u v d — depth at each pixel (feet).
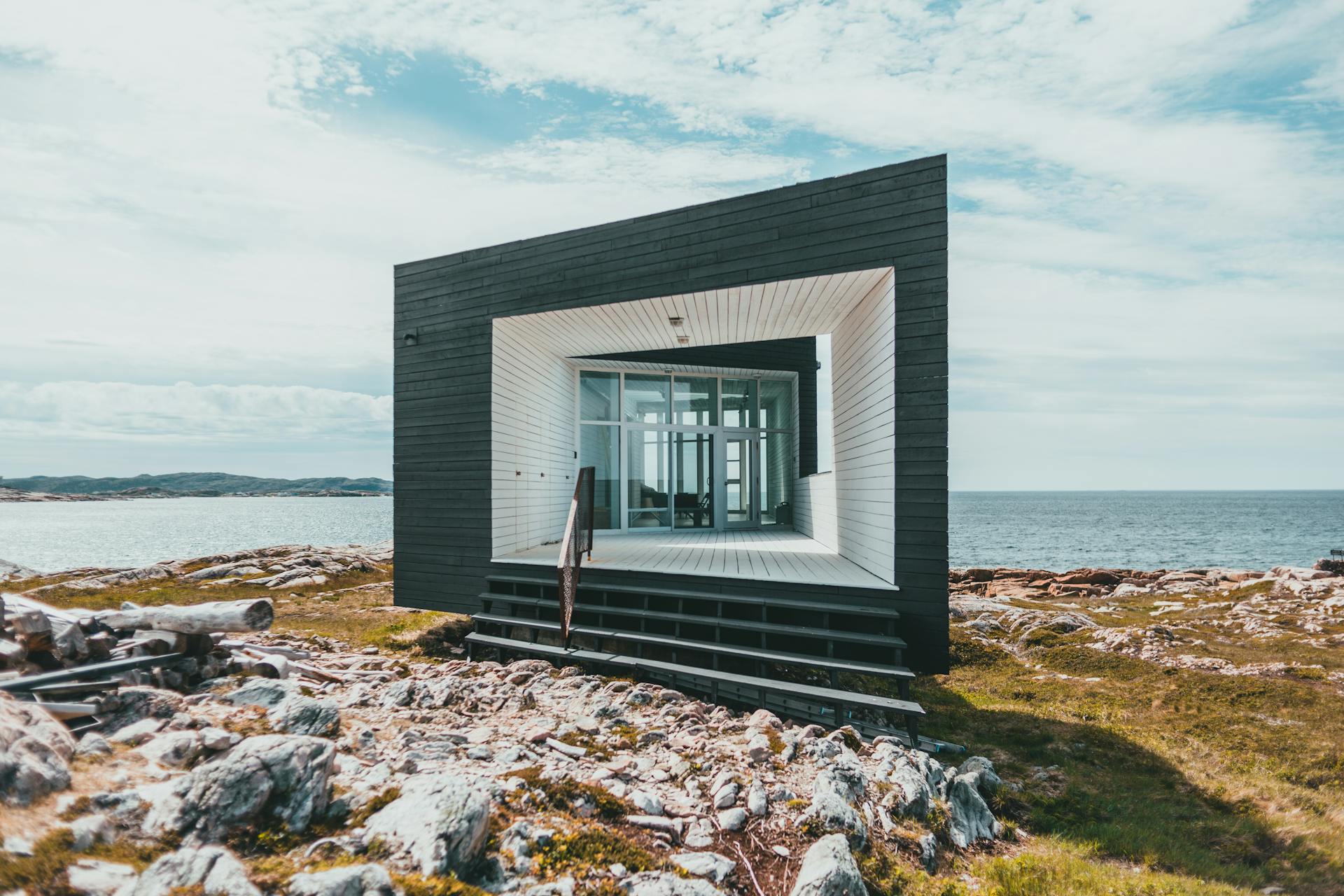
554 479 34.35
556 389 34.76
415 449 27.50
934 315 18.90
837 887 8.13
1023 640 31.07
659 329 28.14
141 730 8.98
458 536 26.45
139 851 6.01
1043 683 23.90
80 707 9.20
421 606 27.07
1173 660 26.23
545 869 7.49
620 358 38.04
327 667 17.10
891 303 19.67
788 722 17.90
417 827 7.02
